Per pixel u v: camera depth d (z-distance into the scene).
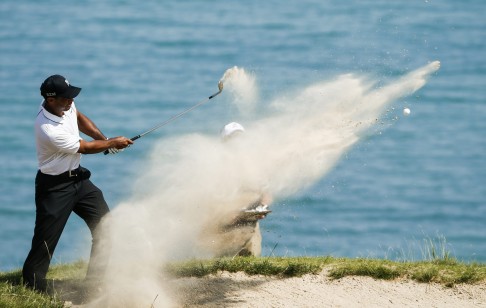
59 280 32.00
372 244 105.25
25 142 150.00
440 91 176.62
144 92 177.75
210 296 29.80
